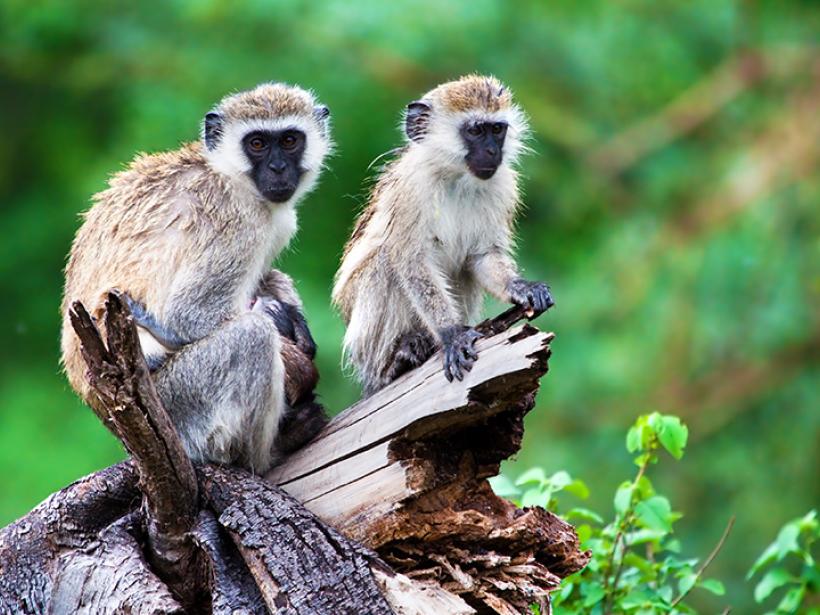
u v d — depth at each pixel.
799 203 18.89
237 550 7.96
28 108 23.52
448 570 7.99
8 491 18.89
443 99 9.97
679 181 19.77
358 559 7.60
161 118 20.02
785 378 18.58
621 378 18.34
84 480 8.51
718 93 20.22
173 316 8.88
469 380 7.93
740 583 16.39
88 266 9.12
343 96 20.09
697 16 21.17
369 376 9.83
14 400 20.81
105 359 7.37
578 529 9.55
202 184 9.18
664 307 18.62
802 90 20.09
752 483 17.86
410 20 20.27
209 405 8.75
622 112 20.91
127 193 9.19
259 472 8.79
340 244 20.22
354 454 8.37
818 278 18.30
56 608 8.12
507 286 9.47
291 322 9.74
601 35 21.02
